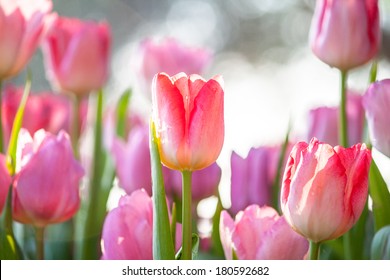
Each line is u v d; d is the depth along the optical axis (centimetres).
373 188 108
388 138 108
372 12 118
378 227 108
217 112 100
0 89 122
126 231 102
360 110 127
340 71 119
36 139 110
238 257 101
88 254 122
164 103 99
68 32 136
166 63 144
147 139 125
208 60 148
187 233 100
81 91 136
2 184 108
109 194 124
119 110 133
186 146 100
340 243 116
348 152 98
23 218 110
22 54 123
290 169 99
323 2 120
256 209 103
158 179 98
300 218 98
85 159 137
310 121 127
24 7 123
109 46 138
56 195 109
